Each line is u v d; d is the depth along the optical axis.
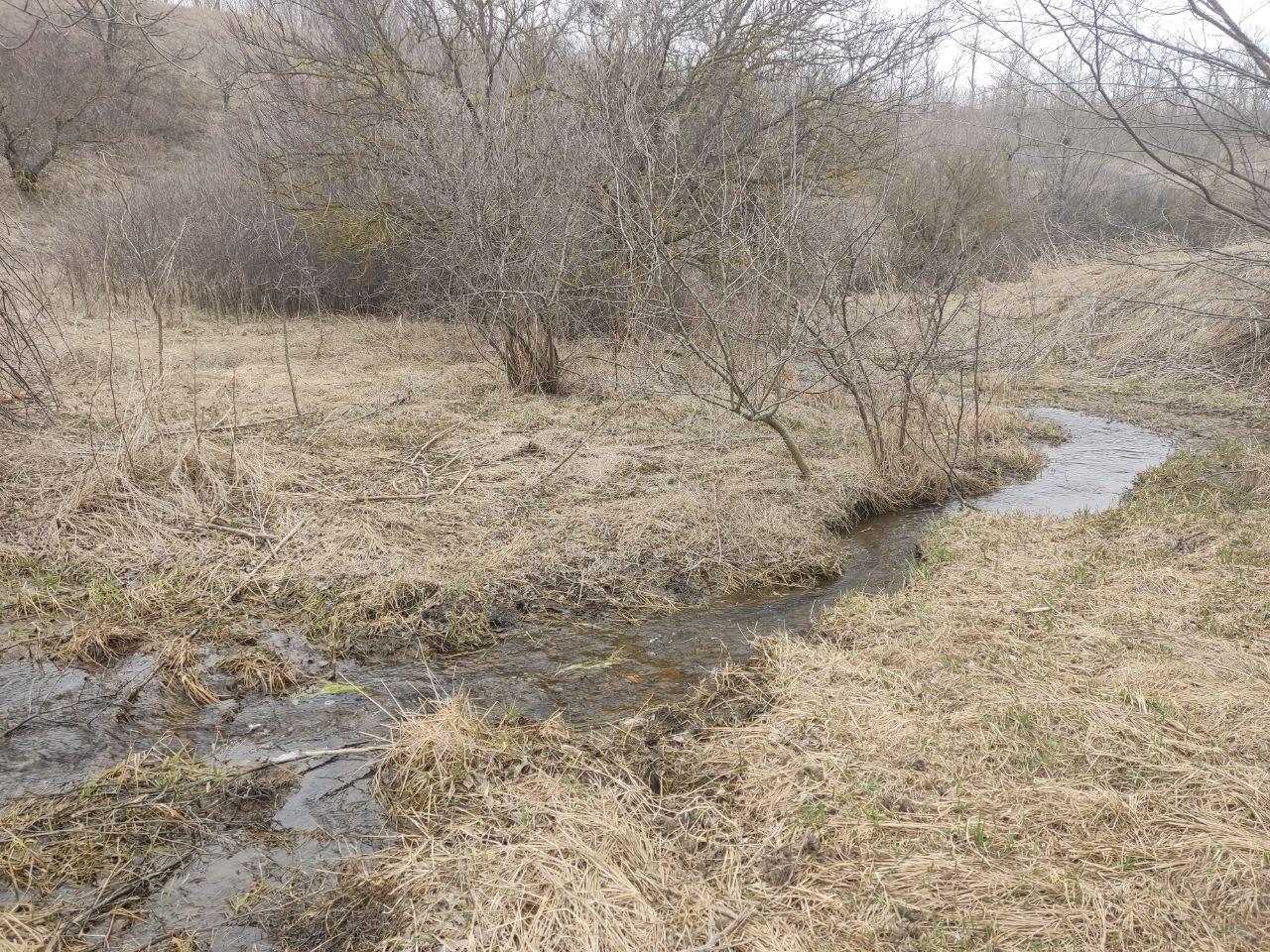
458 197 9.13
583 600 5.28
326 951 2.65
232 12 12.90
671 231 9.54
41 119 18.56
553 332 10.01
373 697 4.18
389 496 6.25
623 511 6.32
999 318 13.84
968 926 2.61
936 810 3.11
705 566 5.75
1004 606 4.79
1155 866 2.79
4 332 7.38
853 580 5.71
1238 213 5.96
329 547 5.48
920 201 16.39
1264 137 5.72
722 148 9.95
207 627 4.66
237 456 6.27
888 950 2.57
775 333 7.30
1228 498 6.53
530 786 3.37
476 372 10.19
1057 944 2.54
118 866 3.00
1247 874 2.73
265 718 3.97
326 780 3.51
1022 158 20.30
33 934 2.67
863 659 4.28
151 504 5.74
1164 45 5.51
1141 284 13.36
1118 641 4.29
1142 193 20.25
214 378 9.30
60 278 12.91
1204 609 4.59
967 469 7.89
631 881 2.85
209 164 16.48
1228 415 9.95
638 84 9.18
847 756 3.46
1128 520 6.11
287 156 12.53
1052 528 6.12
